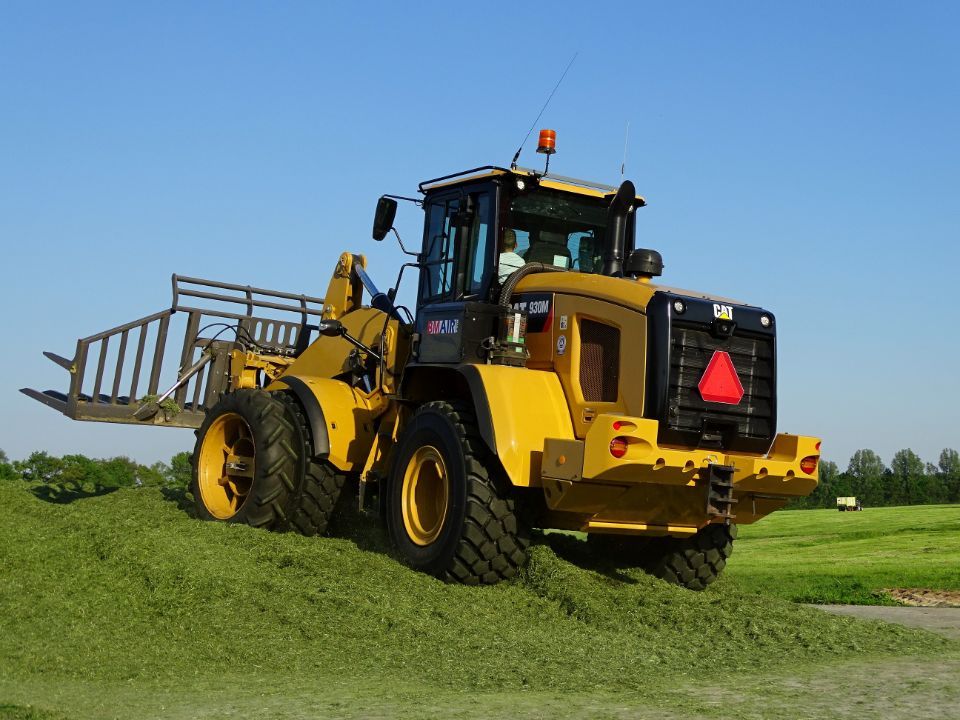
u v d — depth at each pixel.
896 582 11.48
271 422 9.09
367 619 6.29
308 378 9.28
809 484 7.64
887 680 5.33
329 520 9.10
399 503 8.10
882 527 26.47
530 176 8.45
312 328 11.63
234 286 11.47
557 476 7.14
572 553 8.62
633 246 9.13
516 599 7.20
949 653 6.15
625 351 7.35
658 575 8.44
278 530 9.02
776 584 11.35
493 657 5.67
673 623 6.71
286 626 6.13
